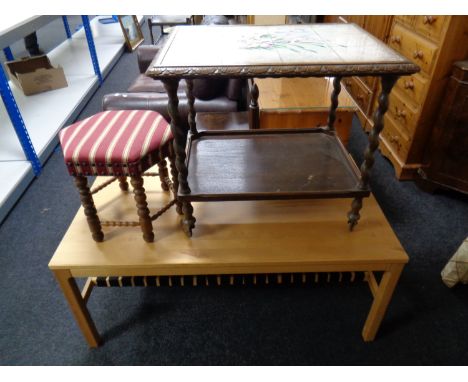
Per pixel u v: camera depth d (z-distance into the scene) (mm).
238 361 1317
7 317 1489
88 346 1381
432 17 1771
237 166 1290
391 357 1320
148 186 1501
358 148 2525
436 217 1922
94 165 1034
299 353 1340
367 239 1202
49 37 5023
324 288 1578
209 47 1067
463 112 1758
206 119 2082
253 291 1576
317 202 1382
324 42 1097
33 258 1758
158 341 1389
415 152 2070
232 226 1271
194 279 1250
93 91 3521
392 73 907
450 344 1358
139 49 2852
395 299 1518
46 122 2768
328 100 2002
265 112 1933
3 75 1997
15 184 2109
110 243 1206
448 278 1527
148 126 1170
